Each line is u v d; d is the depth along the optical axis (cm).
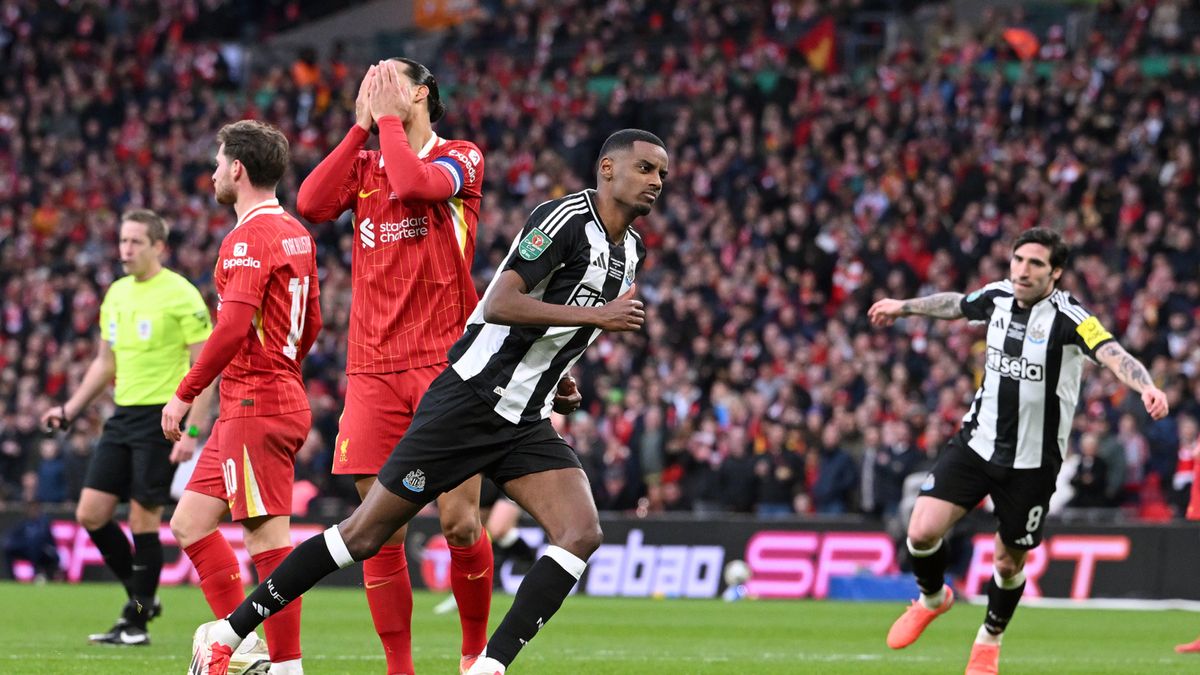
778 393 6519
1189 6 9425
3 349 7875
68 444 6375
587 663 2877
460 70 10300
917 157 8069
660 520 5762
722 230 7662
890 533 5541
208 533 2300
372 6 11862
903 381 6112
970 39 9562
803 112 8644
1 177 9362
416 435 1872
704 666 2845
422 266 2116
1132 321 6662
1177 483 5631
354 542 1872
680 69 9519
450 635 3634
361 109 2108
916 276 7106
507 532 4716
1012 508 2589
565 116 9188
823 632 3944
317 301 2284
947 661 3050
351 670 2564
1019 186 7725
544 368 1877
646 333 7112
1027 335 2559
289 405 2208
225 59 10700
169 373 3022
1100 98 8306
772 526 5659
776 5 10156
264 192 2233
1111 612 4938
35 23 11025
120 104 10069
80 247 8806
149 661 2616
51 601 4622
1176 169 7706
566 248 1844
